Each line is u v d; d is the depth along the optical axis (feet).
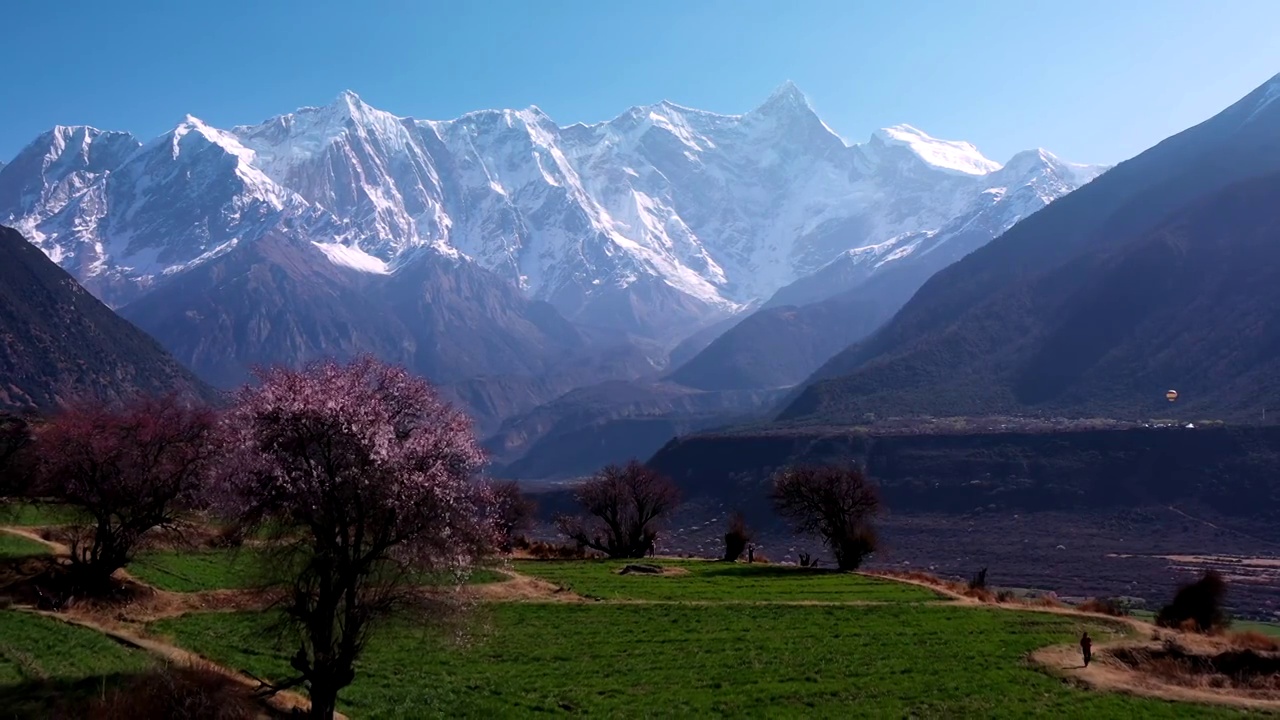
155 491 171.83
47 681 108.78
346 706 120.16
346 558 96.32
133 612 161.89
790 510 323.98
